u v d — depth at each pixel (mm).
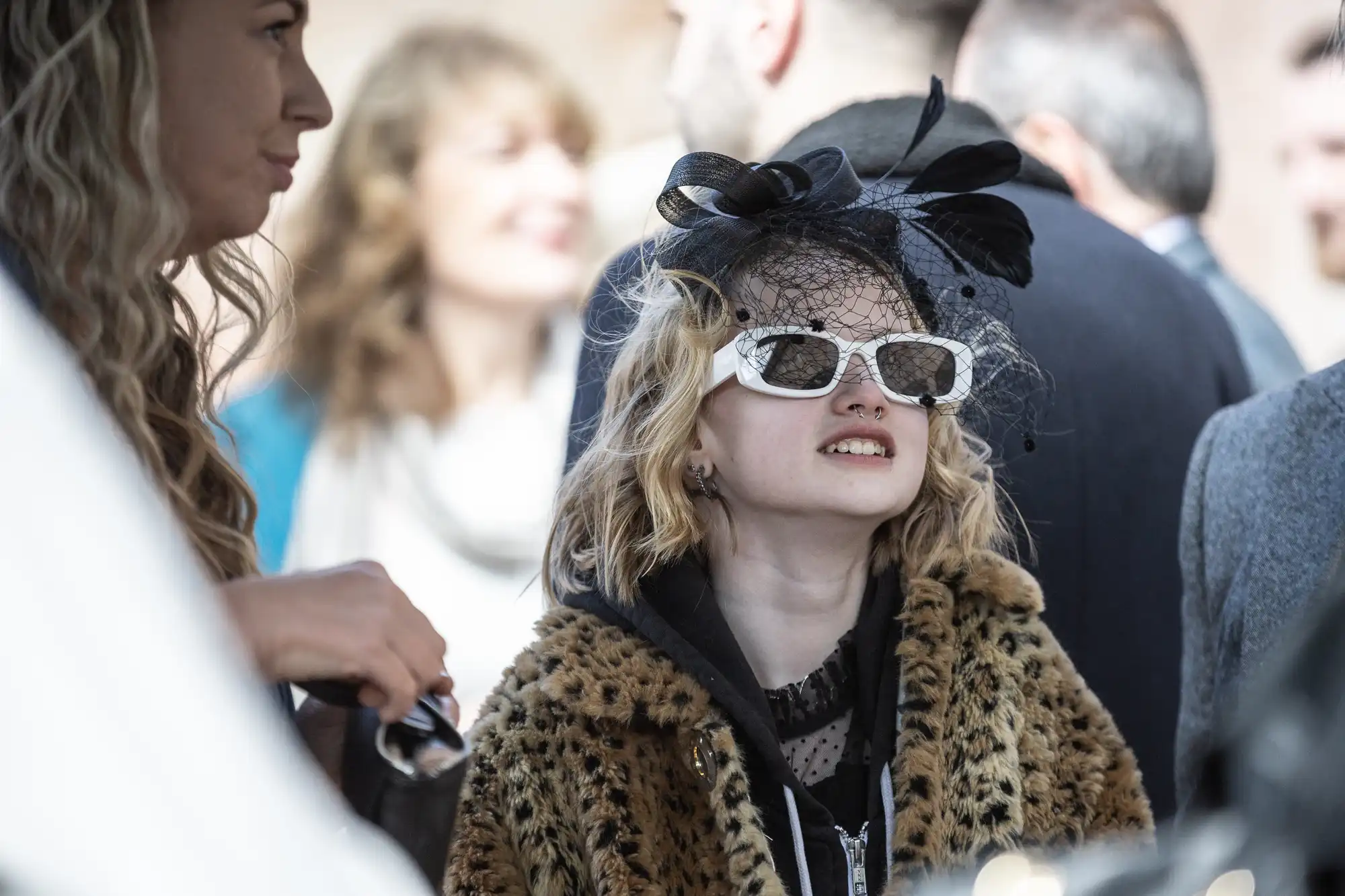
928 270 5297
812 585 4996
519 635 10352
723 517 5062
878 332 4875
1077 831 4938
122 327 3387
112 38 3346
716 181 5012
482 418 10383
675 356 5043
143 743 1810
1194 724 5664
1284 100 10953
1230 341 6566
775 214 5027
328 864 1960
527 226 10414
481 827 4863
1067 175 8539
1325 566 4957
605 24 10602
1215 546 5629
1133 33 8477
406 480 10281
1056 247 6180
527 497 10289
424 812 3406
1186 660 5766
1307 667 2057
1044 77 8328
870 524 4938
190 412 4031
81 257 3375
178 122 3510
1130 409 6012
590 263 10648
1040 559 5949
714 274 5008
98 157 3344
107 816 1784
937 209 5152
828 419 4824
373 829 3387
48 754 1773
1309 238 10992
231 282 4555
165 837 1799
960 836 4863
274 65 3635
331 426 10172
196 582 2020
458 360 10328
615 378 5312
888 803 4875
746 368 4816
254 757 1896
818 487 4793
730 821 4727
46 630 1796
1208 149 8633
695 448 5035
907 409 4902
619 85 10664
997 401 5441
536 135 10492
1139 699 6098
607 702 4844
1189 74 8680
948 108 6219
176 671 1854
